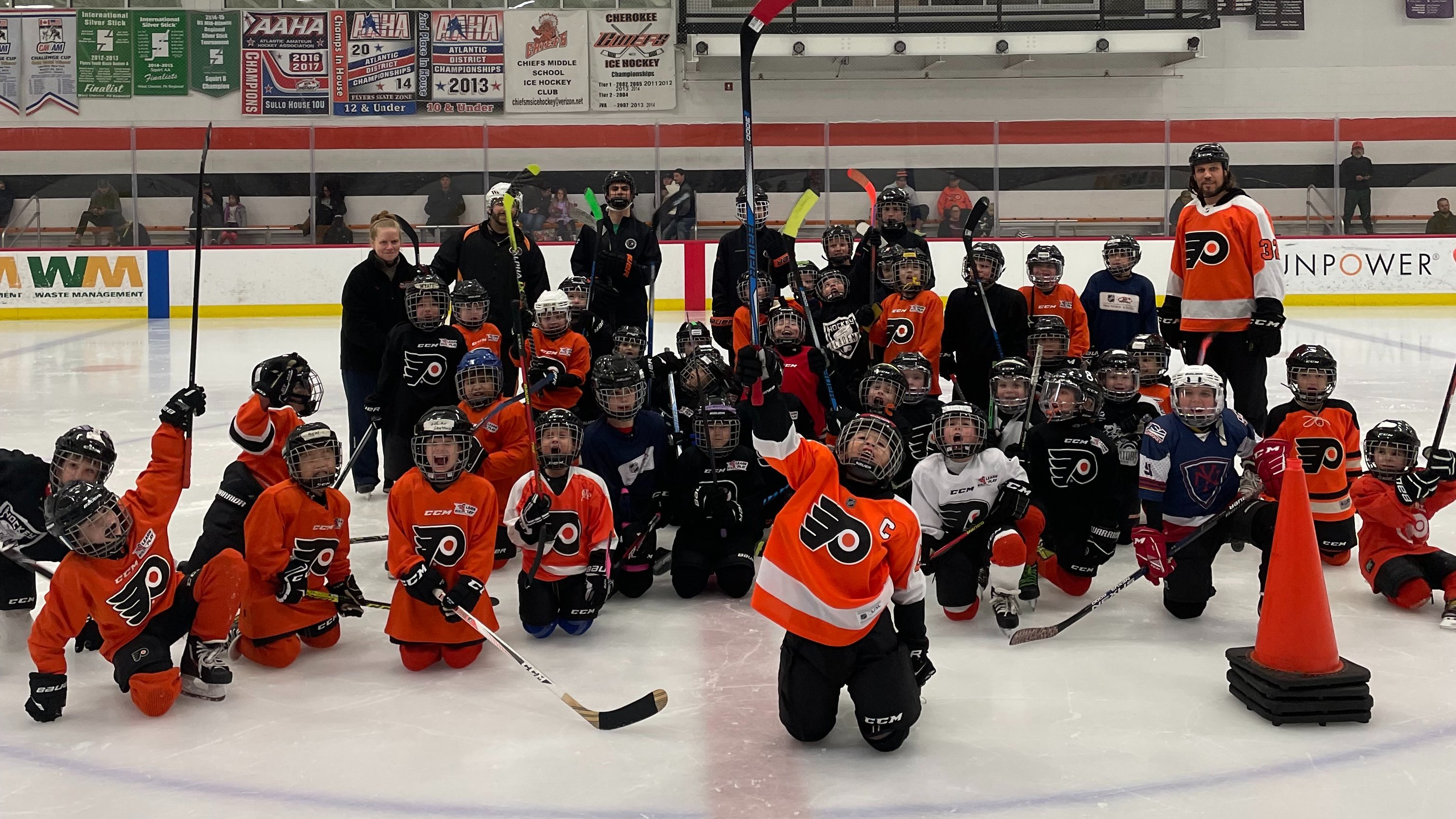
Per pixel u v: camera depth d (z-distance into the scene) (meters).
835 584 2.93
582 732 3.18
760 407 2.91
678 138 16.80
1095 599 4.41
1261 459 3.75
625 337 5.70
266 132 16.86
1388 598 4.17
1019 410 4.70
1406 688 3.43
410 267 6.14
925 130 16.55
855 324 5.34
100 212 16.44
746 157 3.11
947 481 4.04
